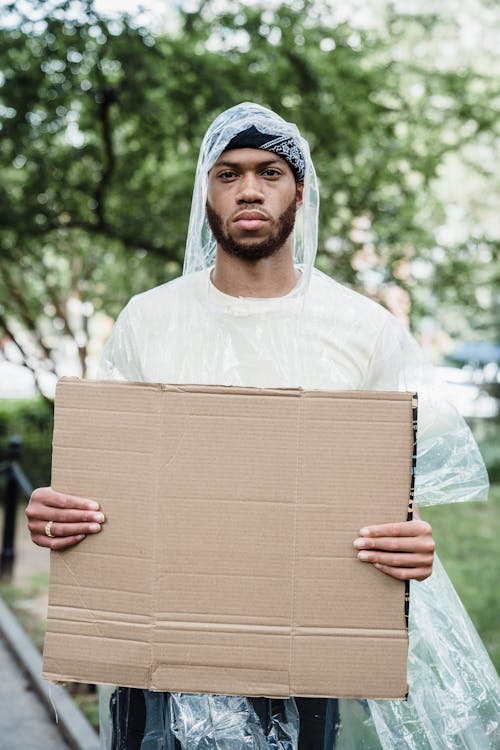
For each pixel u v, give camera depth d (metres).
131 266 10.30
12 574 6.41
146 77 6.77
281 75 7.29
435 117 8.88
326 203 7.91
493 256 9.45
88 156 7.66
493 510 9.71
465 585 6.06
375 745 1.88
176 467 1.63
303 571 1.62
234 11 7.26
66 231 9.18
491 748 1.88
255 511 1.62
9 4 6.52
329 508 1.62
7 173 8.14
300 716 1.80
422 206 9.62
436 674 1.89
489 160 10.88
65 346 13.67
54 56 6.70
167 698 1.81
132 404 1.65
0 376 24.34
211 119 7.20
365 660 1.62
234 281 1.91
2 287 11.62
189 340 1.91
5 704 4.05
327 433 1.63
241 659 1.61
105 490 1.65
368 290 8.41
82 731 3.60
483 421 18.45
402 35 9.91
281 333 1.89
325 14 7.56
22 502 10.32
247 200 1.82
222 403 1.63
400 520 1.63
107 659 1.64
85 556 1.65
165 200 8.37
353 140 7.78
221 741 1.79
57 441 1.66
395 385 1.95
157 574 1.63
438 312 10.84
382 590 1.62
